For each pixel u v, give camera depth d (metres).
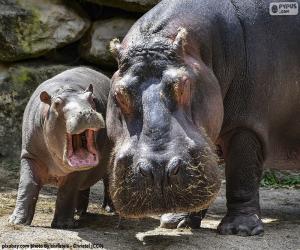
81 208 17.00
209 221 16.81
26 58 25.81
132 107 12.23
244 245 13.37
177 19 14.02
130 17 26.19
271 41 15.23
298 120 15.90
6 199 18.52
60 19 25.67
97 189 21.95
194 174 11.70
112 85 13.09
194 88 12.98
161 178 11.52
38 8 25.47
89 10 26.33
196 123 12.73
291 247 13.42
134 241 13.51
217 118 13.55
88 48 26.11
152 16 14.00
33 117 14.83
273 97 15.27
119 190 11.94
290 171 25.34
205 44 14.20
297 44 15.45
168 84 12.15
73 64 26.31
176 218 15.09
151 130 11.80
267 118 15.32
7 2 25.36
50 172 14.98
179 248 12.95
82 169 13.42
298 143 16.30
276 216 17.84
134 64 12.53
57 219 14.73
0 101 25.39
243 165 14.90
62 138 13.73
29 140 14.86
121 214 12.09
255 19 15.19
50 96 14.26
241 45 14.94
